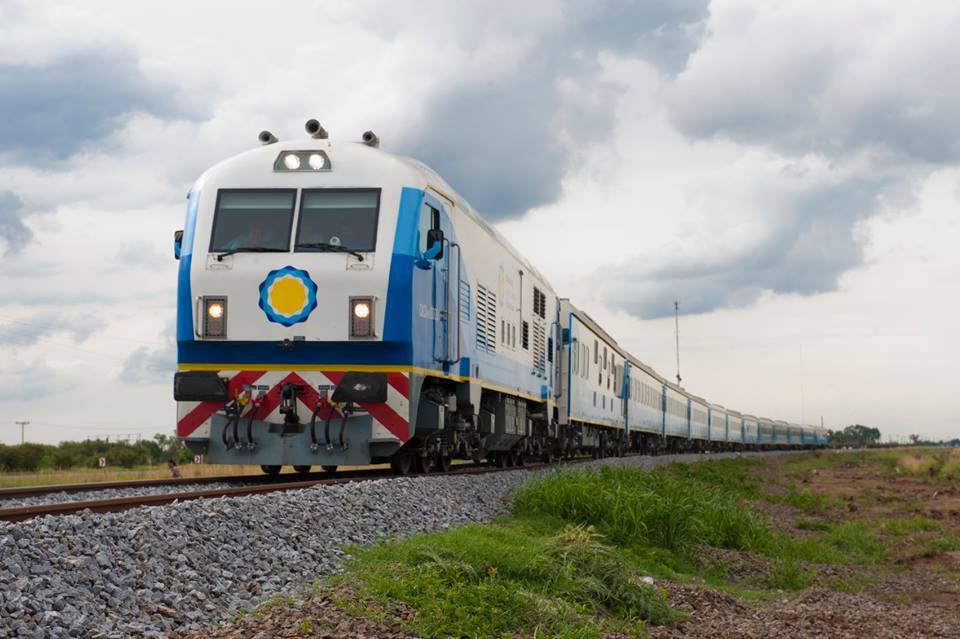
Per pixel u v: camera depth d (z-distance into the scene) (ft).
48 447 161.89
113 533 21.90
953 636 32.53
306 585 23.73
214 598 21.29
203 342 42.52
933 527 68.69
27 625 16.55
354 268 41.86
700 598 33.68
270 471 52.37
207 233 43.27
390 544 28.73
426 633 21.16
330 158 43.75
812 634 30.19
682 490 54.44
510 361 63.41
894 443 482.69
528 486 47.65
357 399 41.29
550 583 28.40
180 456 176.45
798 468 164.76
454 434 53.31
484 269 56.24
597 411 102.94
